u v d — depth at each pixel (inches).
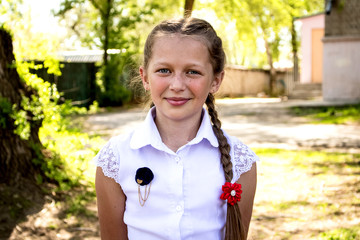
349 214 158.2
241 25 494.3
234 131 379.6
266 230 146.2
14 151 159.8
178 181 63.2
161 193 63.4
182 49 60.9
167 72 61.9
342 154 264.4
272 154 269.1
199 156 65.7
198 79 61.8
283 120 457.1
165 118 66.0
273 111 535.8
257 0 419.5
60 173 173.5
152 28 70.8
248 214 70.9
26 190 155.1
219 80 68.7
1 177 154.6
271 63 1045.2
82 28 739.4
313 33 786.2
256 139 332.5
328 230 143.9
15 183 155.3
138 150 65.8
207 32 63.9
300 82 807.7
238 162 68.8
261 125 420.8
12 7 193.9
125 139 67.7
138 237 64.3
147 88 68.2
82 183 181.5
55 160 175.9
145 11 617.9
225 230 64.2
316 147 293.9
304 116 479.8
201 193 63.9
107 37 671.1
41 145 177.5
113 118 506.6
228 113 539.8
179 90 60.9
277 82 1105.4
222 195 63.7
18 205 145.2
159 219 63.1
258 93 1096.8
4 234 129.0
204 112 67.9
